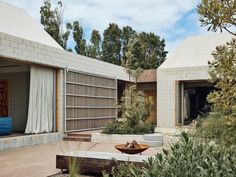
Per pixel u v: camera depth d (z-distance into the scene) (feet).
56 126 40.27
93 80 47.83
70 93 42.22
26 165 23.85
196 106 53.42
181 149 8.59
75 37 99.30
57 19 82.48
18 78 46.88
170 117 50.93
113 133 39.52
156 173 7.85
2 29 38.27
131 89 43.04
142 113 42.45
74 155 20.62
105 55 117.80
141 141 34.32
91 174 20.38
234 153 8.33
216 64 8.48
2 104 48.16
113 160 18.88
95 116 48.01
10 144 32.96
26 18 46.80
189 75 49.80
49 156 28.04
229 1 7.95
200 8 8.16
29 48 34.76
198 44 55.36
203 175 7.24
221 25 8.16
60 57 40.14
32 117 37.04
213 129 17.81
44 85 38.63
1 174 20.79
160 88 52.06
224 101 8.45
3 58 32.09
